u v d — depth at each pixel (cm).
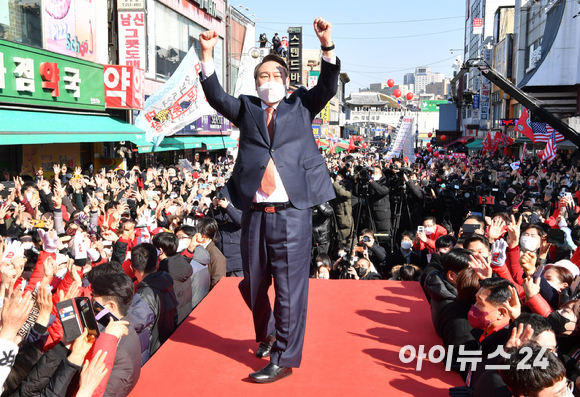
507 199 1135
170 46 2102
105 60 1517
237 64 3203
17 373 309
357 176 925
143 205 811
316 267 726
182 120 1598
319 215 805
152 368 315
